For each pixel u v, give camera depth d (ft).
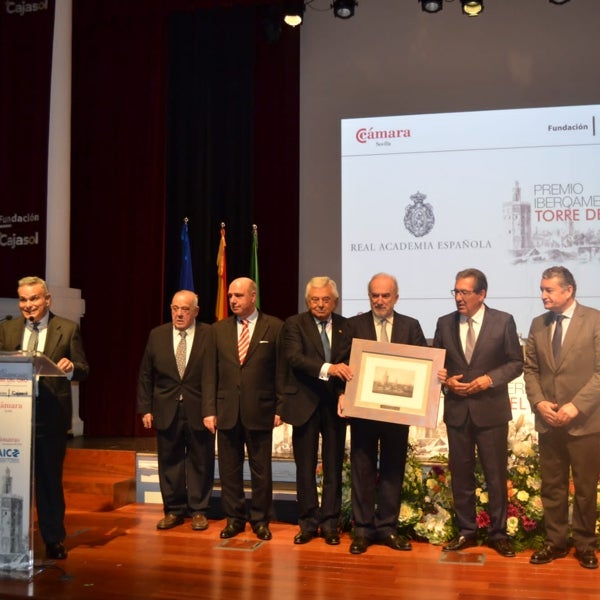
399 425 12.55
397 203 21.36
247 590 10.55
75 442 19.90
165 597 10.27
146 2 22.33
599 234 20.08
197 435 14.06
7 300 20.35
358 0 22.39
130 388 22.63
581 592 10.36
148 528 14.05
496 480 12.17
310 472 13.00
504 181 20.75
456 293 12.16
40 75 20.45
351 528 13.85
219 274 20.65
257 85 22.62
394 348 12.29
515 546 12.49
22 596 10.33
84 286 23.04
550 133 20.57
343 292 21.53
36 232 20.18
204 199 22.80
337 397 12.82
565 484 11.93
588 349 11.53
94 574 11.30
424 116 21.35
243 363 13.34
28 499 11.07
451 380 12.06
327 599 10.17
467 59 21.54
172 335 14.28
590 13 20.90
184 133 23.04
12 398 11.15
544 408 11.49
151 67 22.70
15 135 20.47
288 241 22.21
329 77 22.47
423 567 11.57
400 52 22.00
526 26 21.22
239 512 13.58
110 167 22.98
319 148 22.47
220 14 22.90
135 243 22.77
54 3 20.54
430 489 13.28
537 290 20.39
